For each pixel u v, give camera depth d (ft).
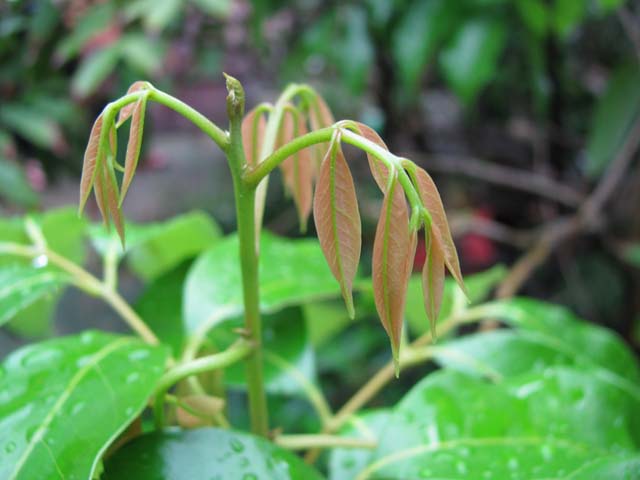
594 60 2.97
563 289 2.87
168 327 1.07
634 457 0.64
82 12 2.29
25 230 1.06
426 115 3.25
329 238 0.50
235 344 0.69
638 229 2.49
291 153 0.56
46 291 0.85
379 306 0.49
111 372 0.64
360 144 0.48
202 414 0.70
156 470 0.62
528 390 0.78
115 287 0.94
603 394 0.77
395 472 0.70
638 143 2.48
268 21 2.77
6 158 2.26
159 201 4.33
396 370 0.50
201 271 0.97
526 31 2.25
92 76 2.09
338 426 0.96
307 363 1.02
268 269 0.99
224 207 4.20
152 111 3.03
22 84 2.38
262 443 0.66
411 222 0.47
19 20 2.33
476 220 2.86
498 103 3.07
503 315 1.06
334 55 2.42
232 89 0.57
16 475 0.53
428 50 2.18
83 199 0.55
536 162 3.04
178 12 2.33
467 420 0.75
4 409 0.60
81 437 0.57
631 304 2.63
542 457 0.69
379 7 2.30
